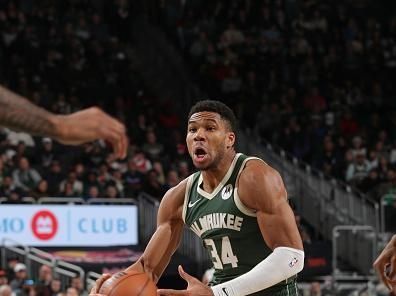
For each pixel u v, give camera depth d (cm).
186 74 2297
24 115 234
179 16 2461
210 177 523
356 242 1788
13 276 1452
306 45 2431
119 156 255
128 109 2120
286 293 519
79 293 1423
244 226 512
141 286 475
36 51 2144
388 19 2708
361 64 2447
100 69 2197
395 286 561
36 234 1611
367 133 2223
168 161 1939
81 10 2291
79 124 239
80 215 1645
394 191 1923
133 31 2386
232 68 2302
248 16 2481
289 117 2189
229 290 488
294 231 502
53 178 1762
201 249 1700
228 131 519
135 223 1691
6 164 1705
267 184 504
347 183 2006
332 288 1673
